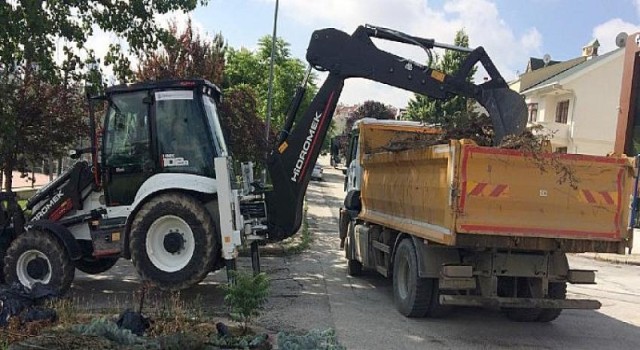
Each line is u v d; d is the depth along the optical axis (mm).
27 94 11953
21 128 12086
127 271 9930
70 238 7590
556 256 7000
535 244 6570
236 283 6066
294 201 8734
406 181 8008
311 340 5098
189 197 7418
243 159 13523
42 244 7523
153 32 12789
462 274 6801
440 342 6602
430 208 7078
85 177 8062
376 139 10531
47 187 8219
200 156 7762
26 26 9977
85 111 12539
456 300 6723
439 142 7453
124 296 8023
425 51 8742
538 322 7809
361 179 10547
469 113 8078
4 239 8266
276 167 8734
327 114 8766
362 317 7535
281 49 29750
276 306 7910
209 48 16781
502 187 6441
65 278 7551
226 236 7277
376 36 8812
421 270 7160
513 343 6734
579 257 15453
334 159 13383
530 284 7078
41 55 10445
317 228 17672
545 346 6676
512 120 8047
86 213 8062
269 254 12375
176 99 7844
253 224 8148
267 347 5473
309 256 12523
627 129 21016
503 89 8312
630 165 6672
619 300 9641
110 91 7934
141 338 5105
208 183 7559
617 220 6695
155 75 15375
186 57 16094
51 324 5684
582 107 35938
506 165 6453
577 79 35844
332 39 8711
